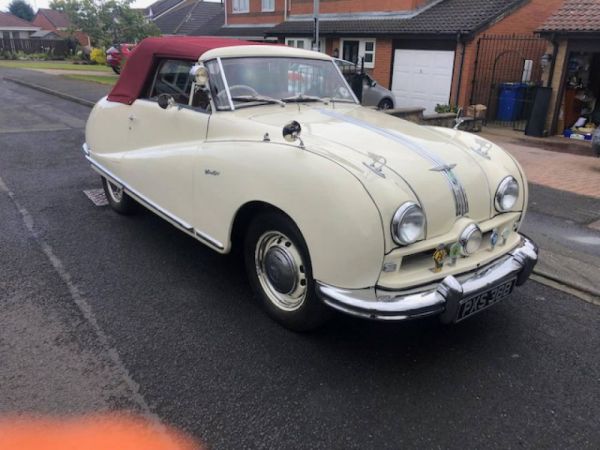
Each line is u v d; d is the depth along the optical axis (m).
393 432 2.63
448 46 14.62
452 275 3.01
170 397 2.81
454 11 15.76
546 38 11.89
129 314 3.61
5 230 5.04
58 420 2.61
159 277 4.17
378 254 2.71
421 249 2.85
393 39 16.22
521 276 3.38
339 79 4.68
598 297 4.12
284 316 3.41
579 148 10.89
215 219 3.60
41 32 63.50
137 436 2.53
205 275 4.23
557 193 7.14
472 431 2.66
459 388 2.99
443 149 3.38
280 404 2.79
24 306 3.65
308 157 2.94
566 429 2.70
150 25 23.42
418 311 2.76
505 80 15.16
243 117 3.64
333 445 2.53
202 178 3.64
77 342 3.26
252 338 3.37
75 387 2.85
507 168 3.55
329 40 18.72
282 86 4.20
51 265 4.31
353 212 2.69
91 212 5.65
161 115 4.27
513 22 14.63
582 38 11.38
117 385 2.88
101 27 22.70
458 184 3.11
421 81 15.70
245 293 3.96
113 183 5.11
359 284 2.79
